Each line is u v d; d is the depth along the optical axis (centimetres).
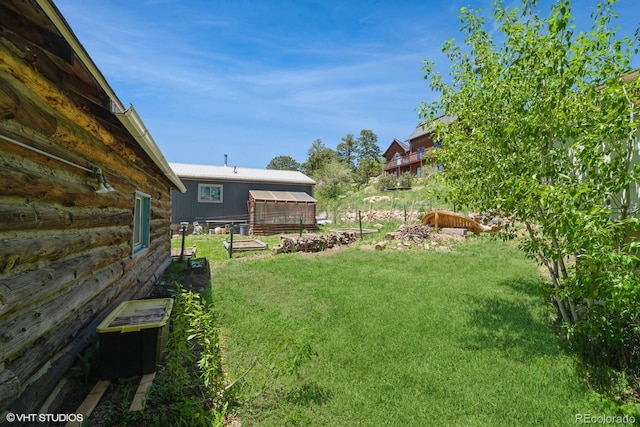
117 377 282
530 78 367
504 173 383
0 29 175
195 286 617
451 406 262
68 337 269
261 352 337
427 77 481
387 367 320
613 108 304
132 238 468
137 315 324
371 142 5647
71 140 274
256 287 602
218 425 229
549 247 381
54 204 251
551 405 264
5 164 193
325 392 278
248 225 1722
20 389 200
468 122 441
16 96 197
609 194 328
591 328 301
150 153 401
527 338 384
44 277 220
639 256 299
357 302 512
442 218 1277
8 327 184
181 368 266
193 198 1747
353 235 1181
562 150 358
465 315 457
